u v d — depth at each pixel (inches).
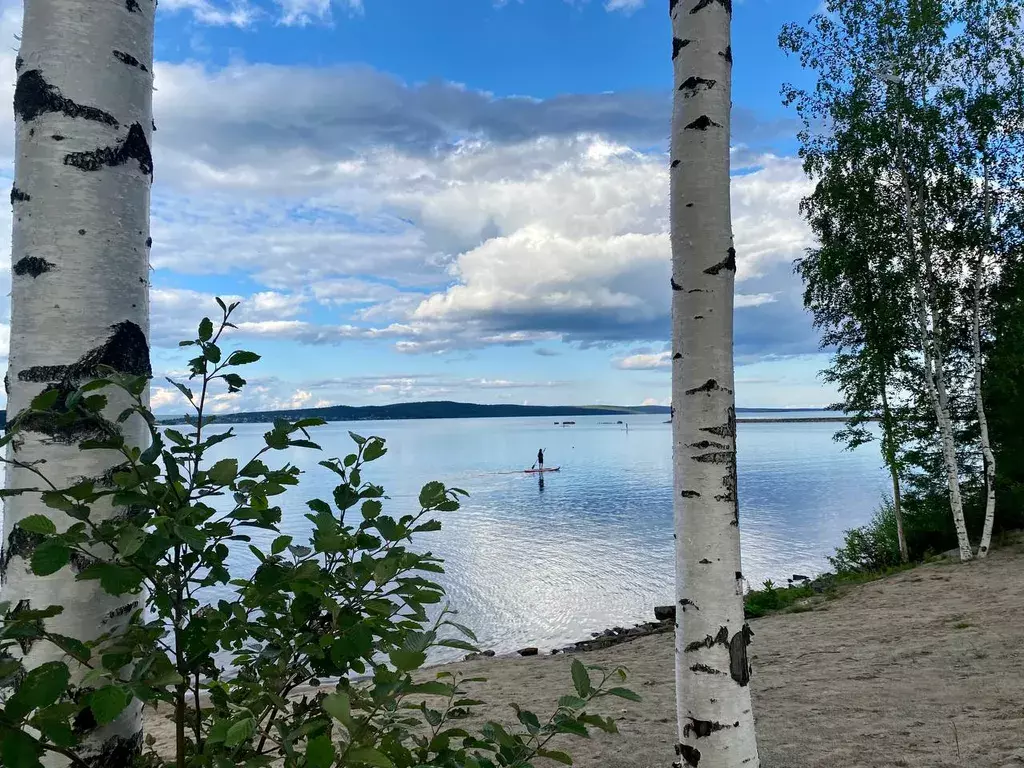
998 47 522.9
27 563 68.7
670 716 239.6
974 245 553.0
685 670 114.6
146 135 81.8
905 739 189.0
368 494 77.9
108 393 73.3
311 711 66.6
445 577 925.2
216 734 55.2
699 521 114.6
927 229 563.2
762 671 303.6
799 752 187.3
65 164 73.9
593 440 6240.2
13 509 70.3
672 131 125.1
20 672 66.6
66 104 74.4
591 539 1209.4
